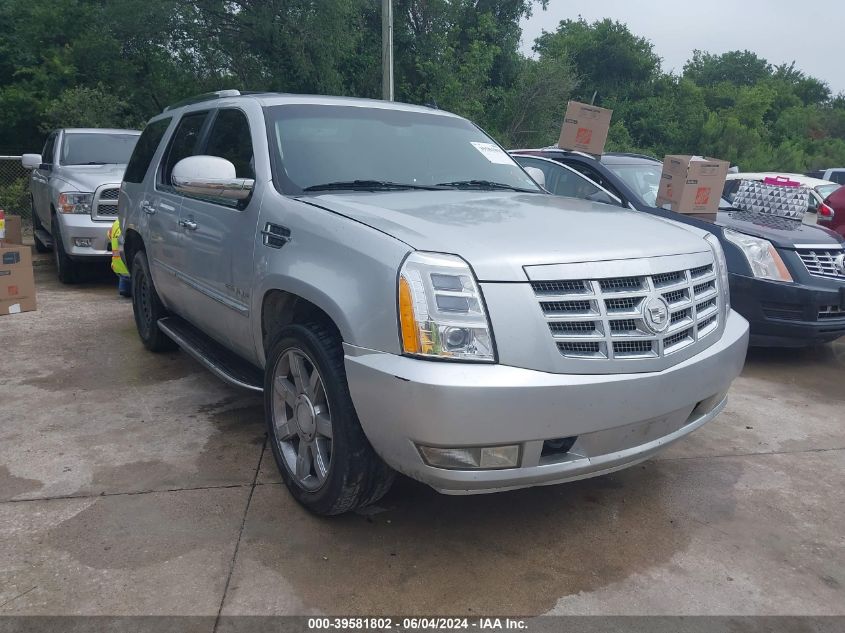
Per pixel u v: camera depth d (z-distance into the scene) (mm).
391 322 2621
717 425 4520
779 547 3102
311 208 3205
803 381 5496
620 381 2715
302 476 3227
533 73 27969
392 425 2631
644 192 6742
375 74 24406
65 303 7629
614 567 2914
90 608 2559
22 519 3141
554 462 2729
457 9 25438
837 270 5672
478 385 2500
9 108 20562
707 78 67375
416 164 4016
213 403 4637
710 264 3268
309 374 3191
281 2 19938
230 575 2771
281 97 4168
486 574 2840
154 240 5016
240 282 3645
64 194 8227
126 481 3521
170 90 22500
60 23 22234
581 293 2701
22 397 4680
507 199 3639
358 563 2881
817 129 57562
